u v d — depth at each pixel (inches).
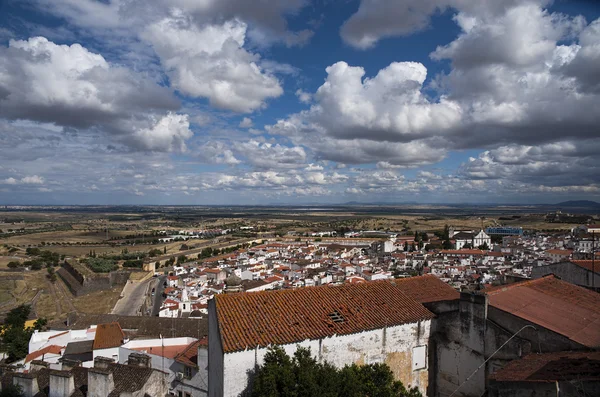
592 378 789.9
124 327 3041.3
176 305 4220.0
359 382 1042.1
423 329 1354.6
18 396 1325.0
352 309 1320.1
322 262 6815.9
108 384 1253.7
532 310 1248.2
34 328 3622.0
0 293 6112.2
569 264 1803.6
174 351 2148.1
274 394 970.7
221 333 1111.0
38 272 7706.7
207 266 6894.7
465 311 1300.4
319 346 1179.9
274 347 1110.4
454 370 1322.6
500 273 4963.1
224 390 1062.4
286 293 1331.2
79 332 2839.6
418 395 1101.7
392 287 1498.5
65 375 1295.5
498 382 828.6
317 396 949.2
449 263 6461.6
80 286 6235.2
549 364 955.3
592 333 1141.1
